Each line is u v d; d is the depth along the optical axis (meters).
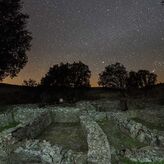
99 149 16.91
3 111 33.06
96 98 47.53
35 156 17.09
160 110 29.86
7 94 51.25
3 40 41.16
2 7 41.22
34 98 48.62
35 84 55.88
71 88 51.03
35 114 29.72
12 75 44.19
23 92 52.66
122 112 29.91
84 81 51.75
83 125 24.02
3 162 17.36
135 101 38.75
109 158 16.06
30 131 23.14
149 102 39.56
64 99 46.78
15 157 17.42
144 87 53.84
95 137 18.88
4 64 42.56
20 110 30.44
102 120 28.69
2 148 18.12
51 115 29.33
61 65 51.75
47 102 44.41
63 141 22.69
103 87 55.69
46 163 16.61
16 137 19.70
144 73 54.50
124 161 16.67
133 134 22.77
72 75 51.34
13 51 43.34
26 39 44.00
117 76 55.34
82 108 31.47
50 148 17.42
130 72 55.44
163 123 29.14
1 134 19.97
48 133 25.34
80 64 52.22
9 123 29.31
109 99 41.25
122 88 54.69
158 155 17.20
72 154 16.72
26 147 17.69
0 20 41.09
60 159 16.41
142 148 18.78
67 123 29.02
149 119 30.02
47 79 50.78
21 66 44.47
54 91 50.06
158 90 49.97
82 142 22.17
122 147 20.62
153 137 20.86
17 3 42.94
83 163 15.90
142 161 16.58
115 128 25.72
